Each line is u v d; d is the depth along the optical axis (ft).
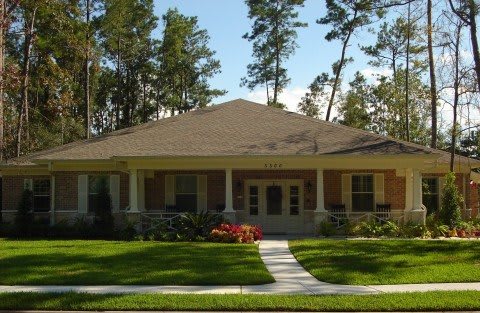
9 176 85.61
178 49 188.34
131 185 73.87
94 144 80.74
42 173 85.30
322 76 189.47
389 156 70.69
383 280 40.55
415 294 35.14
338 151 71.97
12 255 52.37
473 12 69.56
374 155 70.64
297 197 82.58
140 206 79.46
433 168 81.30
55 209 81.35
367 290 37.22
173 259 49.75
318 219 73.20
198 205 82.64
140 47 184.44
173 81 201.77
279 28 168.25
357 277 41.63
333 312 31.73
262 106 91.30
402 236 70.74
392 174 81.46
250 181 82.94
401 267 45.96
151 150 74.43
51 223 80.02
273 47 171.32
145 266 45.91
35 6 91.97
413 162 72.43
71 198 81.46
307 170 82.23
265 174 82.84
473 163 85.97
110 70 192.03
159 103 203.10
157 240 68.69
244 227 67.62
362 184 81.87
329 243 61.67
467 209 86.07
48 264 46.85
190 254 53.16
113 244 62.44
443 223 76.23
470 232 73.00
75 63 112.88
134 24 175.73
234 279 40.32
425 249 56.59
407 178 74.64
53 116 112.57
